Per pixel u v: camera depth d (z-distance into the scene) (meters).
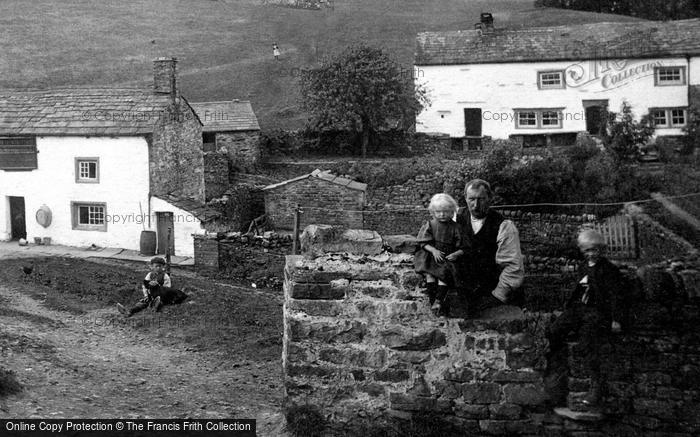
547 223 13.77
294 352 9.20
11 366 12.48
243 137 48.03
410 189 37.19
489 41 51.41
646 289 8.49
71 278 24.33
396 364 8.95
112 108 34.34
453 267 8.55
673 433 8.33
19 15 89.00
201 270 29.58
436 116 51.00
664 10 76.38
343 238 9.41
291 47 79.25
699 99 45.69
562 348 8.57
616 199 29.73
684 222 11.62
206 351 15.99
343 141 50.62
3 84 66.44
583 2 83.75
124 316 19.19
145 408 10.83
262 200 41.16
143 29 86.94
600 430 8.48
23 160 34.12
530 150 41.25
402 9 94.31
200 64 74.31
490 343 8.77
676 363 8.36
